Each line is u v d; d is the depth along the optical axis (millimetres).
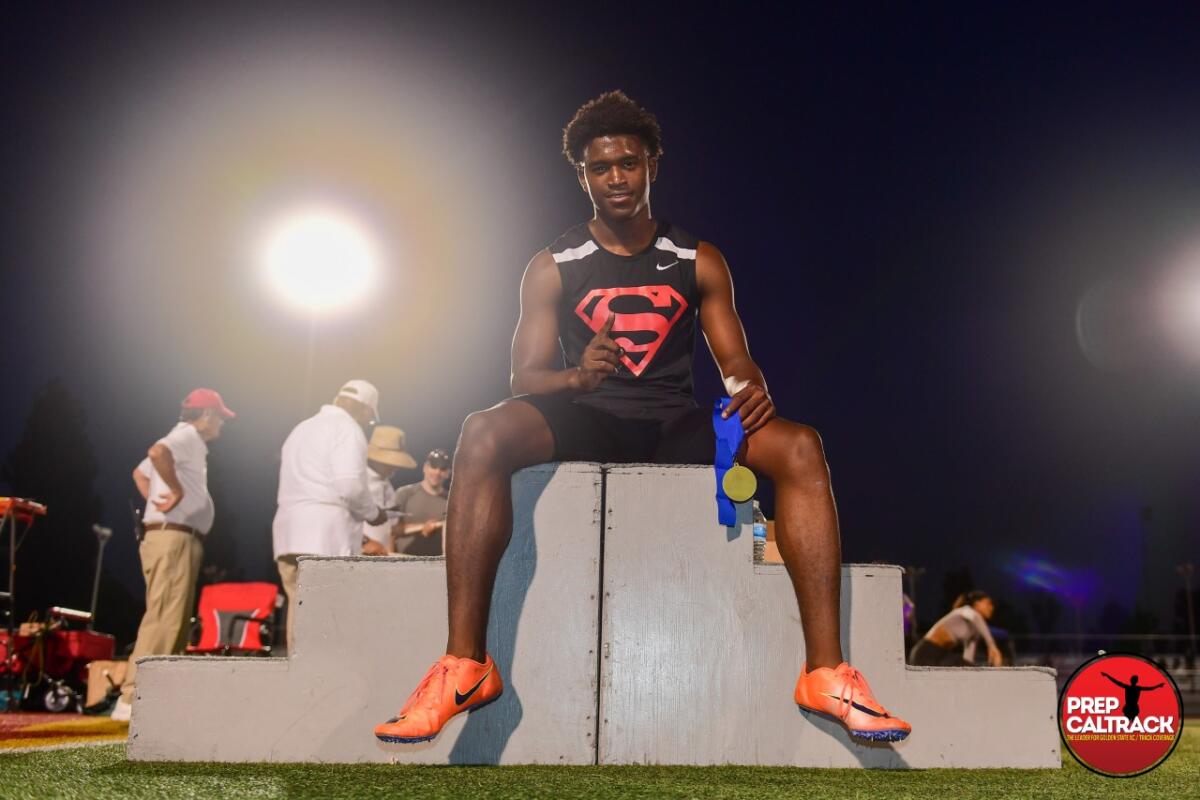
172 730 2393
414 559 2461
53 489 30547
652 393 2680
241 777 2092
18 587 29562
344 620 2436
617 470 2477
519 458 2422
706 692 2410
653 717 2396
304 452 5352
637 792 1902
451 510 2338
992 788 2051
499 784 1995
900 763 2424
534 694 2391
